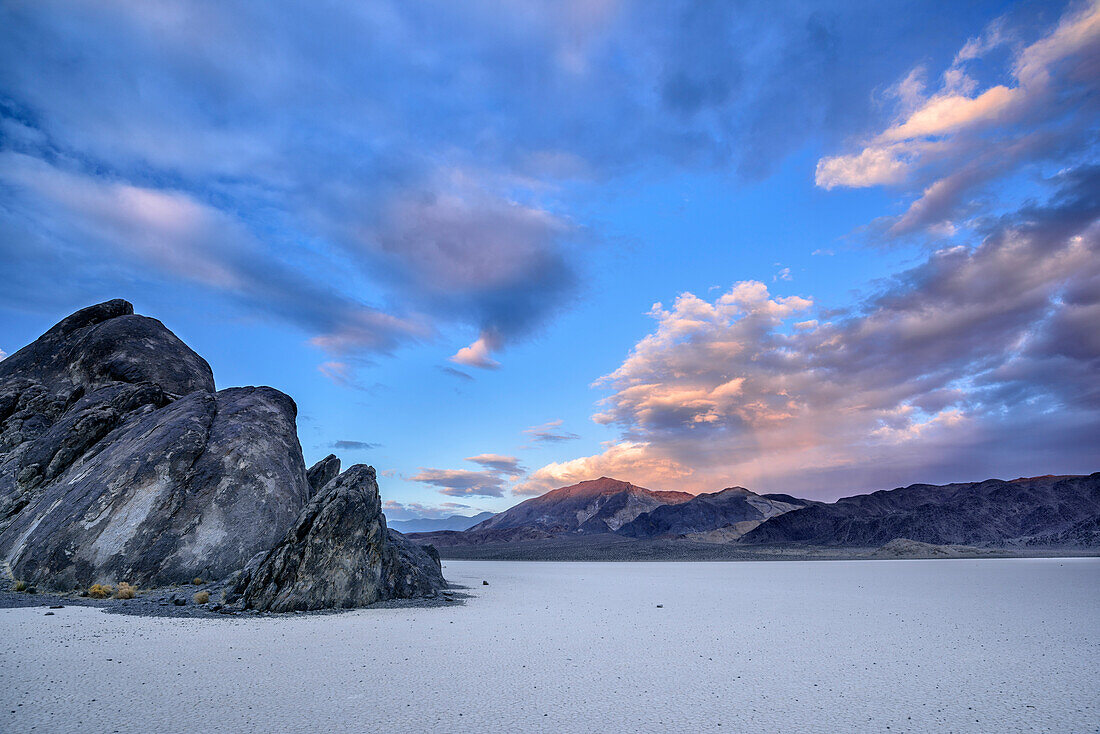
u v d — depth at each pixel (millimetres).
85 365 53125
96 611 24922
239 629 21109
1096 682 13617
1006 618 24469
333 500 30172
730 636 20312
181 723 10148
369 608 28859
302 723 10258
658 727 10344
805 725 10523
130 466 37594
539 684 13305
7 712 10562
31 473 42531
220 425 44188
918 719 10883
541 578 58688
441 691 12602
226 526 37500
